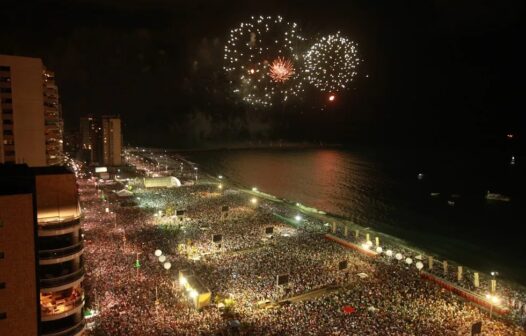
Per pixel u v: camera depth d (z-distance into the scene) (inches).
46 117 3863.2
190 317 2188.7
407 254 3469.5
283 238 3737.7
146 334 1995.6
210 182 7121.1
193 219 4301.2
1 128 3425.2
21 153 3516.2
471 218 5684.1
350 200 6752.0
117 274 2728.8
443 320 2228.1
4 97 3427.7
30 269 1561.3
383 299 2482.8
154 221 4151.1
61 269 1849.2
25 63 3489.2
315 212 5295.3
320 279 2768.2
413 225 5255.9
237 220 4345.5
